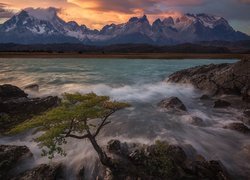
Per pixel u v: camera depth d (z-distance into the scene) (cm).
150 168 1600
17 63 9475
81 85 4597
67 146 1916
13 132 1442
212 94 3722
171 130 2322
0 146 1775
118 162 1598
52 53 16812
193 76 4425
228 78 3672
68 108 1532
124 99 3566
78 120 1520
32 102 2761
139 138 2114
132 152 1709
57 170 1623
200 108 3172
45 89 4181
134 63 10075
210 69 4628
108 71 7006
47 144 1382
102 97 1581
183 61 11369
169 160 1634
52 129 1420
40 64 9156
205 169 1609
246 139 2183
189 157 1842
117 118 2619
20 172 1655
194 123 2500
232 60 12181
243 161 1852
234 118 2734
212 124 2538
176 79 4688
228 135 2253
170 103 2970
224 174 1595
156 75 6150
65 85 4603
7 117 2455
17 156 1709
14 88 3198
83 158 1750
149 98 3647
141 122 2509
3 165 1625
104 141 2022
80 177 1639
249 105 3139
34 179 1536
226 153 1952
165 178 1551
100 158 1579
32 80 5175
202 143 2083
